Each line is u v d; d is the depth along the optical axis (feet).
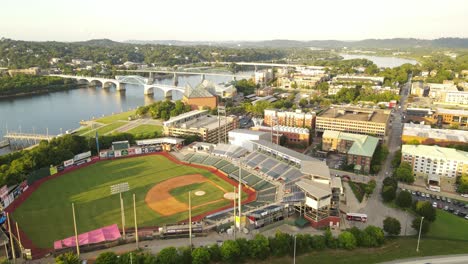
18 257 599.57
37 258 596.70
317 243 609.01
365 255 593.01
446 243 639.76
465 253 599.98
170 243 642.63
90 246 621.72
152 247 627.87
